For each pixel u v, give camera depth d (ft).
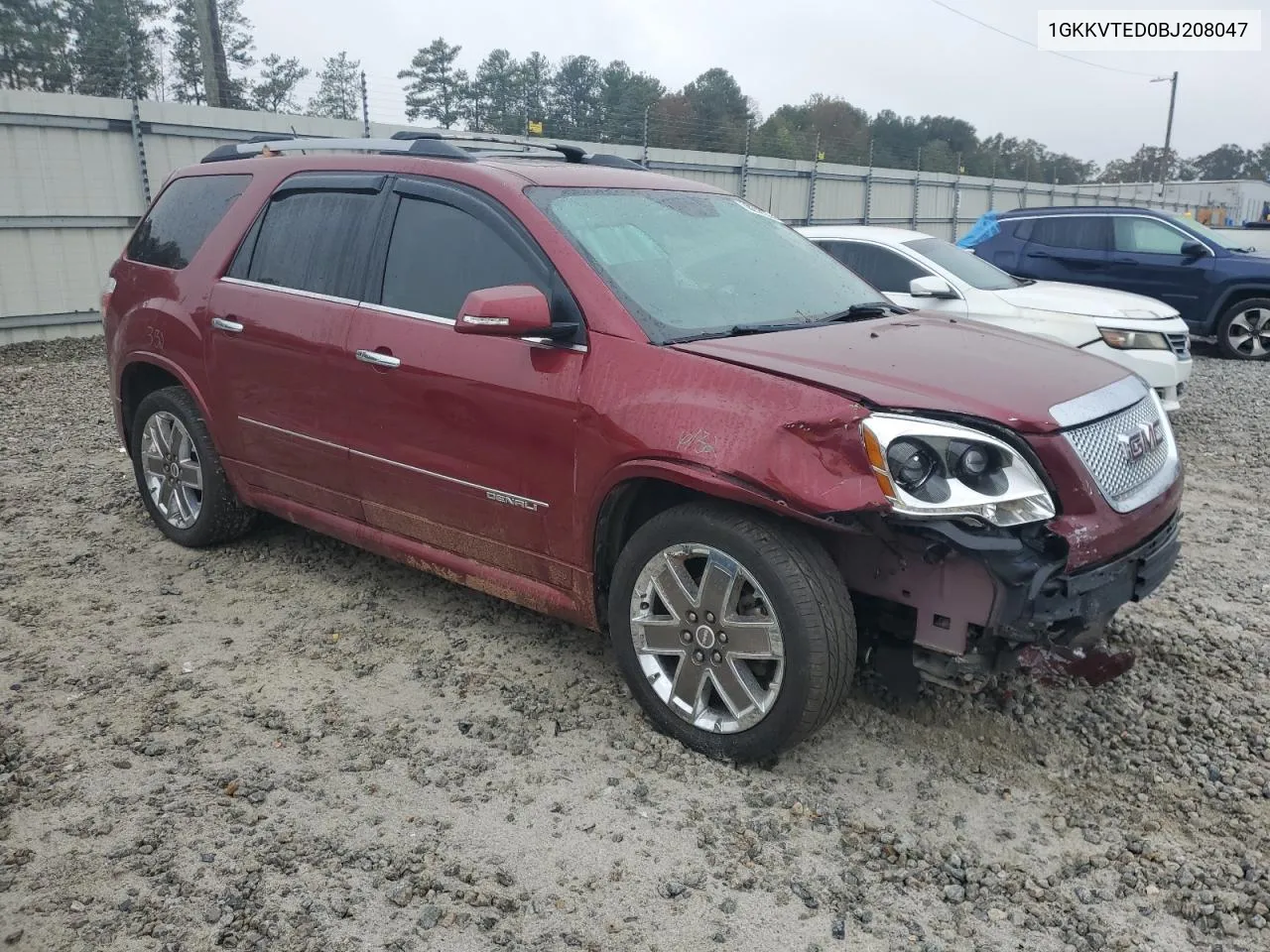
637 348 10.94
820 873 9.32
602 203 12.92
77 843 9.44
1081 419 10.26
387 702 12.20
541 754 11.11
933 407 9.70
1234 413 31.55
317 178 14.65
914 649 10.63
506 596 12.75
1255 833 10.05
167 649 13.50
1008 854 9.70
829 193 74.54
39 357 36.58
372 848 9.49
